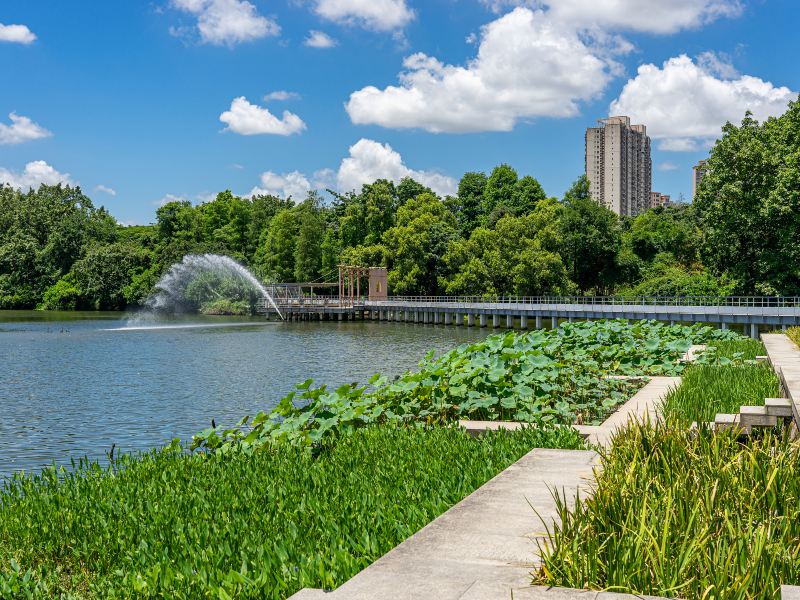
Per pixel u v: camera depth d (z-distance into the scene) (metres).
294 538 5.57
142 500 7.27
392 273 80.38
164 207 103.88
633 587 3.50
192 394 24.14
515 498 5.29
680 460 5.46
